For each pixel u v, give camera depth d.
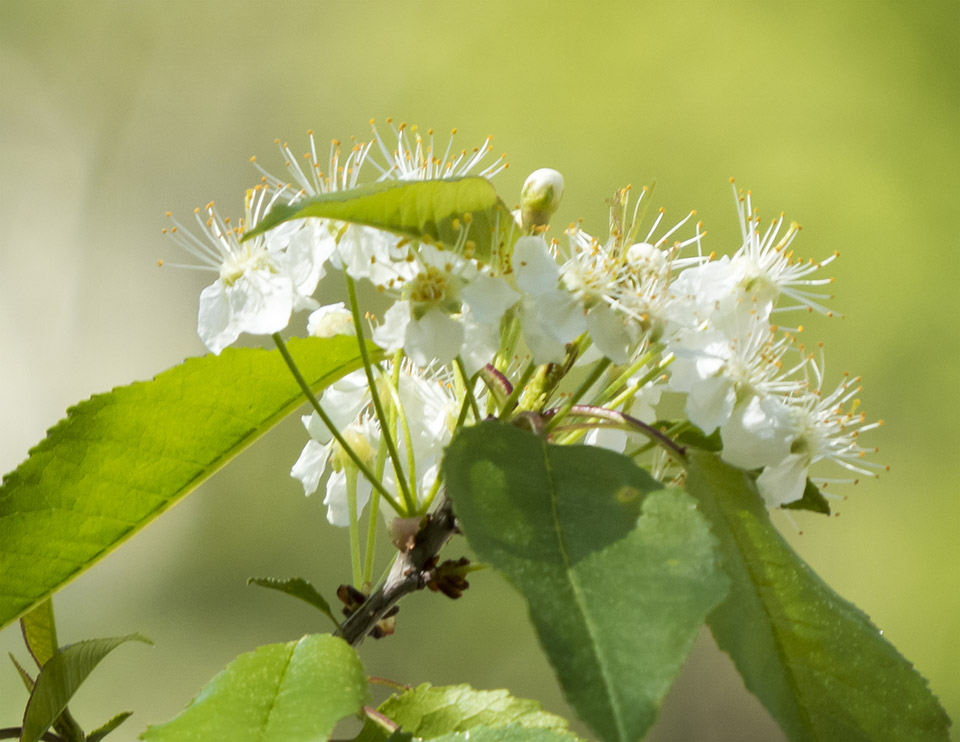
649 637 0.34
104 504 0.37
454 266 0.36
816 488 0.37
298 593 0.37
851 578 1.11
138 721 1.02
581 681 0.33
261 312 0.36
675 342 0.37
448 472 0.35
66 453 0.37
